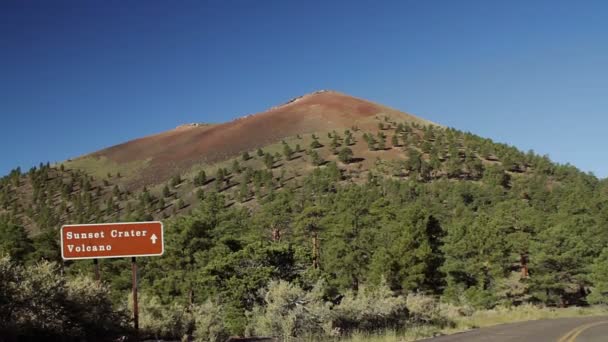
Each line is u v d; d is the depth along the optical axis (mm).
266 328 16016
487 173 126312
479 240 49219
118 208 140250
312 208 54125
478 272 48594
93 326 14180
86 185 171500
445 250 51531
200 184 147500
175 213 121500
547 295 50938
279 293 16422
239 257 26250
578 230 59406
